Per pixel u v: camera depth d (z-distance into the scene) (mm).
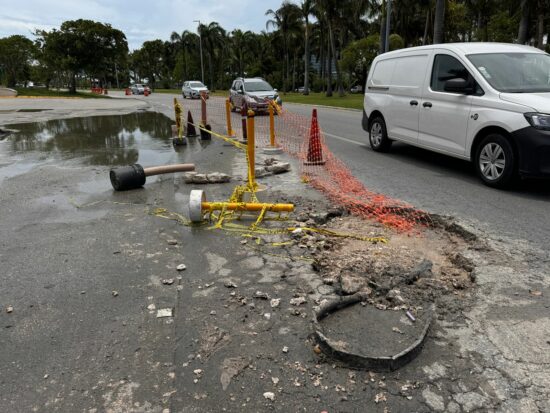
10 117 21484
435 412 2301
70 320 3195
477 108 6590
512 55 7047
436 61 7656
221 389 2492
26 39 69938
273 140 10164
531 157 5797
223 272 3871
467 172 7551
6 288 3670
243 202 5438
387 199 5914
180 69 90188
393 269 3809
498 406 2328
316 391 2457
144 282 3730
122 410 2365
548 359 2668
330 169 7895
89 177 7754
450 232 4832
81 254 4324
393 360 2580
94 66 55750
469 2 37562
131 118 20344
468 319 3094
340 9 39344
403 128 8516
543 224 4910
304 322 3088
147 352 2824
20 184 7262
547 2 27922
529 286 3527
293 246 4387
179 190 6676
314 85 72375
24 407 2404
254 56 82312
